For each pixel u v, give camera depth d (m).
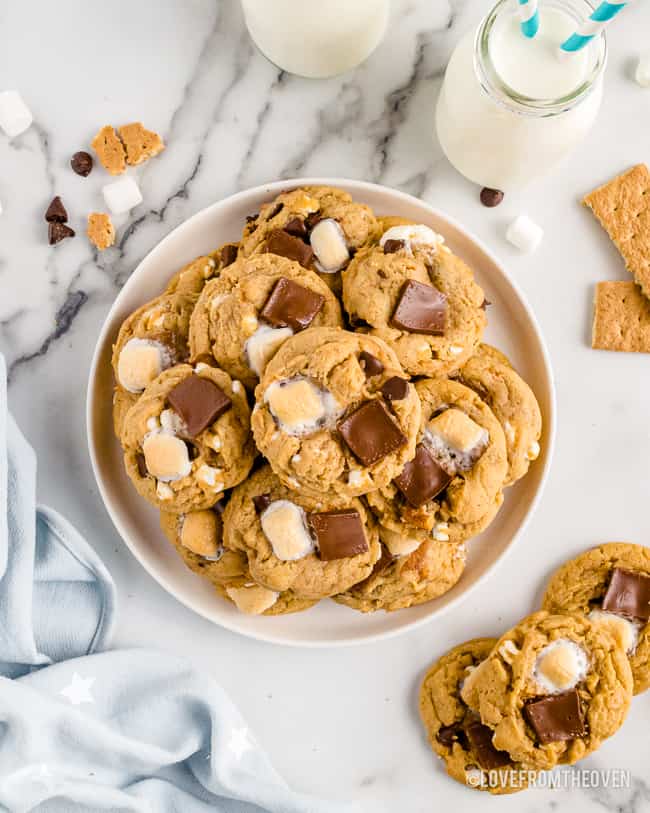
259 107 0.65
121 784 0.65
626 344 0.65
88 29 0.65
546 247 0.65
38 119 0.65
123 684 0.64
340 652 0.66
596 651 0.62
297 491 0.57
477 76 0.58
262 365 0.58
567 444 0.66
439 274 0.60
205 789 0.65
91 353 0.65
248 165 0.65
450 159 0.64
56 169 0.65
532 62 0.57
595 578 0.65
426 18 0.65
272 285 0.59
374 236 0.61
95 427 0.62
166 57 0.65
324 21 0.59
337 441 0.56
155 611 0.66
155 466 0.58
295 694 0.66
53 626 0.65
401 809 0.66
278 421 0.56
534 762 0.62
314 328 0.58
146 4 0.65
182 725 0.65
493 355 0.62
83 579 0.64
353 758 0.66
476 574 0.63
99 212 0.65
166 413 0.58
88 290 0.65
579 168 0.65
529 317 0.62
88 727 0.63
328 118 0.65
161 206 0.65
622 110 0.65
